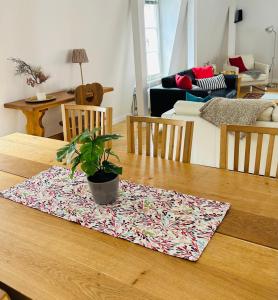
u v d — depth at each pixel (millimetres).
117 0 4773
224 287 821
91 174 1200
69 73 4207
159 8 5980
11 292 875
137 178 1482
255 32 7609
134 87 5543
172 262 925
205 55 7047
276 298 780
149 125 1789
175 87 5000
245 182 1392
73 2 4062
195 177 1465
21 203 1315
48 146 1956
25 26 3521
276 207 1183
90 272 904
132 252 979
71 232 1101
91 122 2098
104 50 4715
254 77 6816
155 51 6102
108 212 1207
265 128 1470
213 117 2635
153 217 1156
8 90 3453
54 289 851
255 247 969
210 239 1016
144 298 801
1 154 1846
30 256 985
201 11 6234
